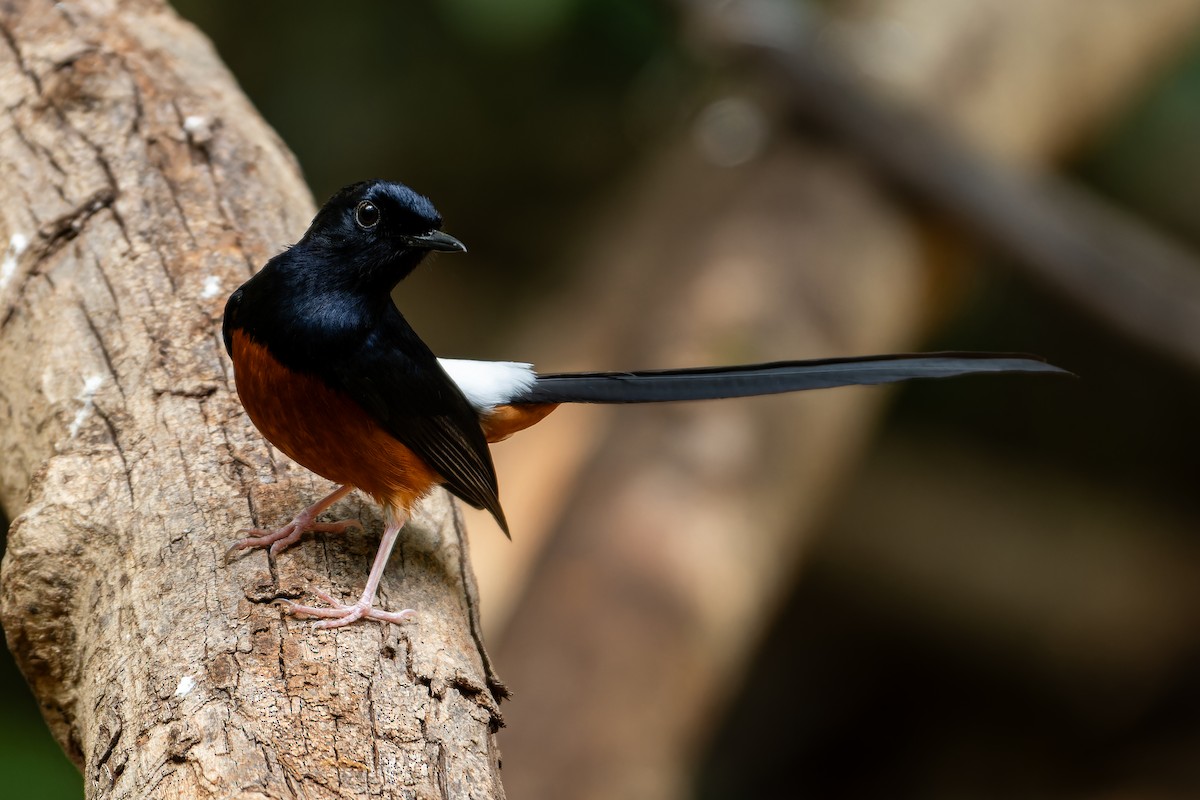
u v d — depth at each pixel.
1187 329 14.41
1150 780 16.94
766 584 11.95
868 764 18.08
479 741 4.97
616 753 9.54
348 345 5.76
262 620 5.23
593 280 14.90
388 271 5.89
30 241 7.06
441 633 5.47
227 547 5.61
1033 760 17.66
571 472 11.83
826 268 13.80
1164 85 19.70
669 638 10.34
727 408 11.87
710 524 11.12
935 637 17.86
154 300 6.69
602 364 13.11
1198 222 19.75
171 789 4.52
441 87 18.56
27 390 6.70
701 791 17.97
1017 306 18.92
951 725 18.05
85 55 7.77
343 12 17.81
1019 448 19.47
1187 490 19.16
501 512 6.52
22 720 12.48
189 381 6.31
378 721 4.84
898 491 18.47
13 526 5.93
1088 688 17.61
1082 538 18.27
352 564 5.81
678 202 14.92
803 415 12.41
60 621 5.81
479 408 6.61
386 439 5.88
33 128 7.52
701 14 15.12
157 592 5.41
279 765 4.57
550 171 19.72
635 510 10.97
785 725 18.19
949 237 15.53
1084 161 19.75
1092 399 19.23
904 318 15.33
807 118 14.92
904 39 15.91
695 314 13.04
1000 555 17.94
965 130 15.84
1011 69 16.53
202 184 7.28
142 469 5.96
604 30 18.14
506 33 16.56
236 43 17.88
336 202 5.90
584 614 10.22
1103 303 14.57
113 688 5.15
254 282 5.89
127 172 7.26
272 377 5.77
